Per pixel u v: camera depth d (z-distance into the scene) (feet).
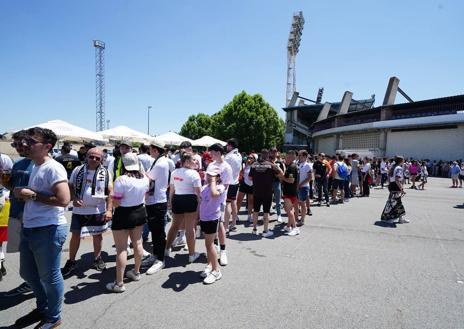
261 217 27.43
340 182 37.06
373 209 32.48
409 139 101.91
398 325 9.79
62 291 9.42
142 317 10.03
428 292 12.25
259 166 20.79
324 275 13.85
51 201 8.85
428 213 30.55
